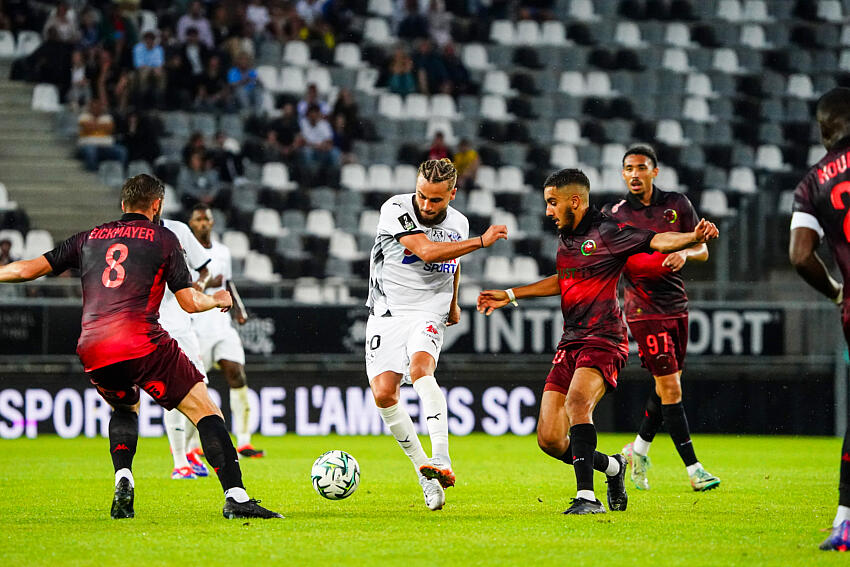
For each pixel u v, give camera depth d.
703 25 90.00
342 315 52.41
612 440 48.75
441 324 23.28
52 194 67.12
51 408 50.50
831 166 17.42
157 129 71.88
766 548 17.31
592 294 22.19
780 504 24.11
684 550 17.09
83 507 23.48
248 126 74.19
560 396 22.38
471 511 22.59
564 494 26.52
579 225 22.27
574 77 84.69
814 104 85.31
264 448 44.41
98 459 38.72
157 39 76.62
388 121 77.69
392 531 19.19
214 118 73.81
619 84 85.00
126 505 21.02
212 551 16.91
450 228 23.20
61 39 74.75
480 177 75.50
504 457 39.62
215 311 38.69
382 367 22.92
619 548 17.27
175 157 70.75
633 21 90.81
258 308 51.91
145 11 81.00
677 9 91.50
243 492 21.00
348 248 66.81
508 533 18.94
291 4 84.62
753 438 51.50
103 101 72.19
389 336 22.94
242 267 63.16
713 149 79.50
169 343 20.59
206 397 20.86
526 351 52.78
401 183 73.88
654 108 83.56
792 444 47.84
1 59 75.94
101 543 17.73
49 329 50.38
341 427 52.28
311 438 50.72
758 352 52.66
